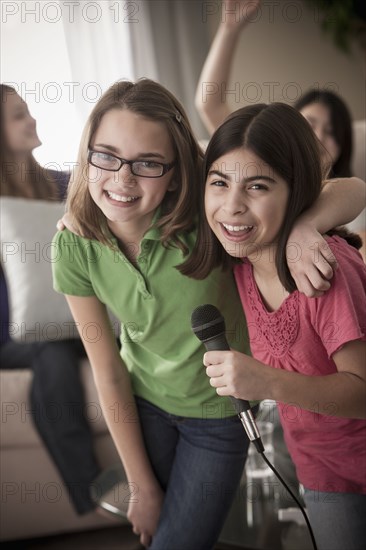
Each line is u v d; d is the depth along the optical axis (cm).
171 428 135
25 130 241
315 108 221
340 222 112
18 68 296
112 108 112
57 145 292
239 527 144
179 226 118
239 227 105
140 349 134
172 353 129
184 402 131
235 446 131
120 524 202
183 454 132
